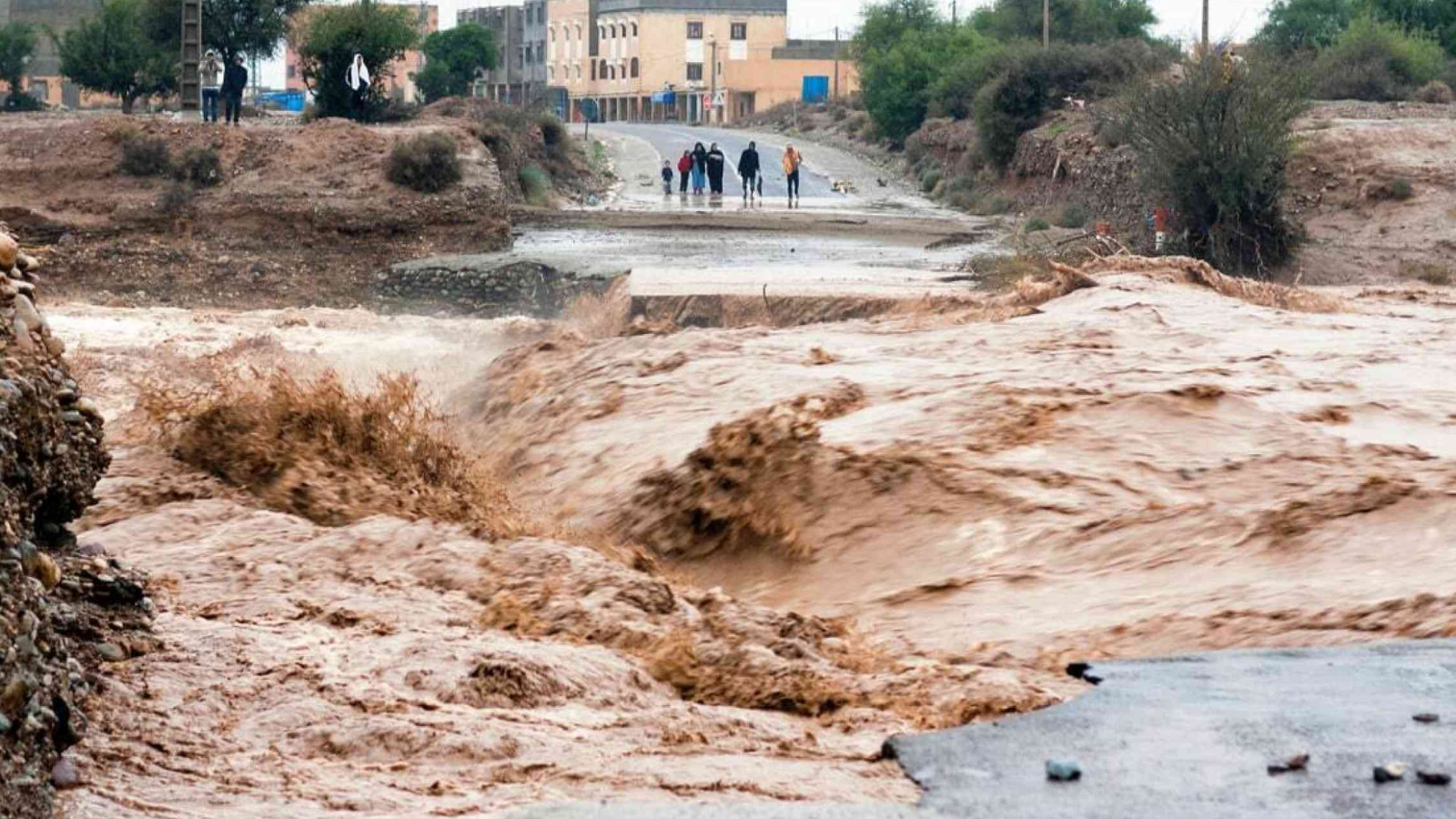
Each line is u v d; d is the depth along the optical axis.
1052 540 17.48
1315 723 10.70
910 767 10.12
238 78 98.38
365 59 114.19
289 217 84.19
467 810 9.07
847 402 22.66
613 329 42.44
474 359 36.88
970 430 20.56
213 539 17.44
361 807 9.09
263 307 78.69
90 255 81.88
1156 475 19.09
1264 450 19.75
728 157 138.75
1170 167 66.88
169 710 10.73
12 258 11.24
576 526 20.28
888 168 133.88
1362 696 11.38
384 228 84.25
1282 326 29.66
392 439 22.09
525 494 22.44
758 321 41.81
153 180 86.69
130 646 11.91
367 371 34.84
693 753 10.64
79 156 87.12
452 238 84.50
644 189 117.81
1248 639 13.87
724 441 19.92
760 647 13.61
